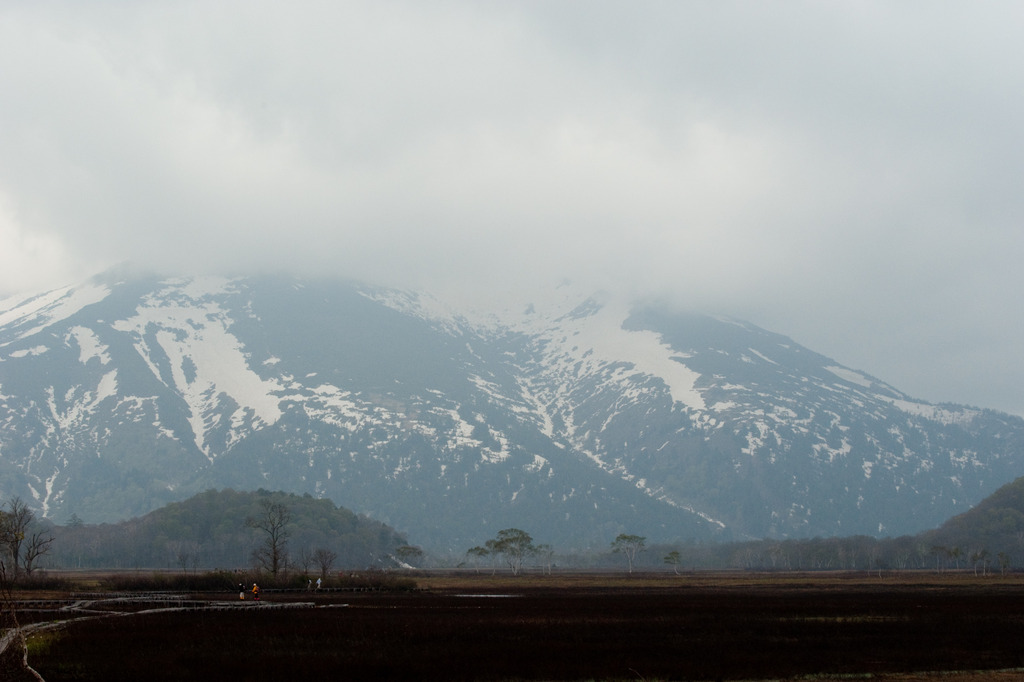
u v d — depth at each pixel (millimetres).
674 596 138500
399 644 66250
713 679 51844
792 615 93312
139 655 60312
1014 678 52000
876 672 54062
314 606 106125
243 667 55594
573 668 55188
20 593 124188
